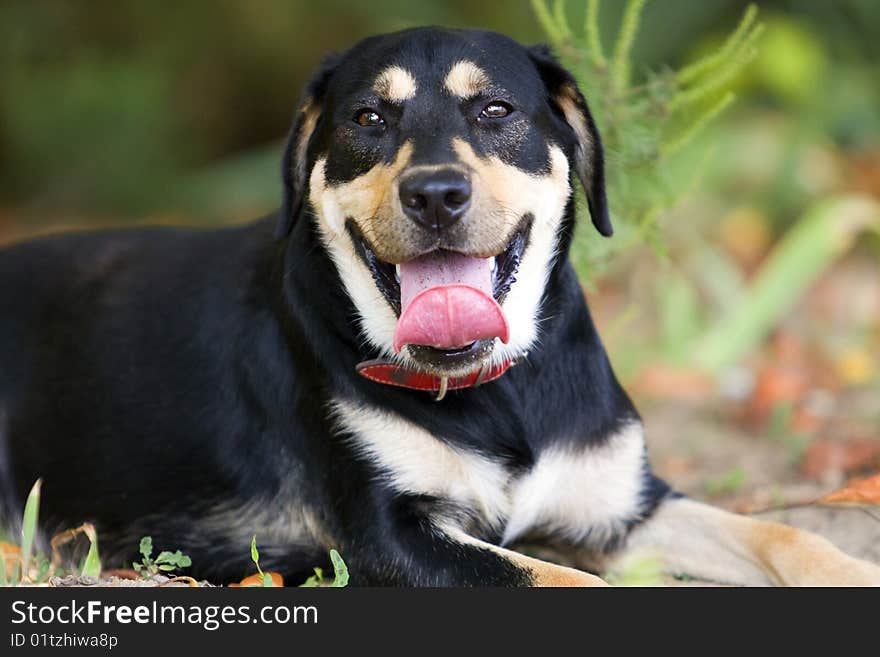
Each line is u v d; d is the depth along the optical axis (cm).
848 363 1140
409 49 651
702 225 1498
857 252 1544
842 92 1670
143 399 712
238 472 679
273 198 1811
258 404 675
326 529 654
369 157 634
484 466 649
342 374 646
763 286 1178
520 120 646
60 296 768
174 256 754
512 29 1820
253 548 611
